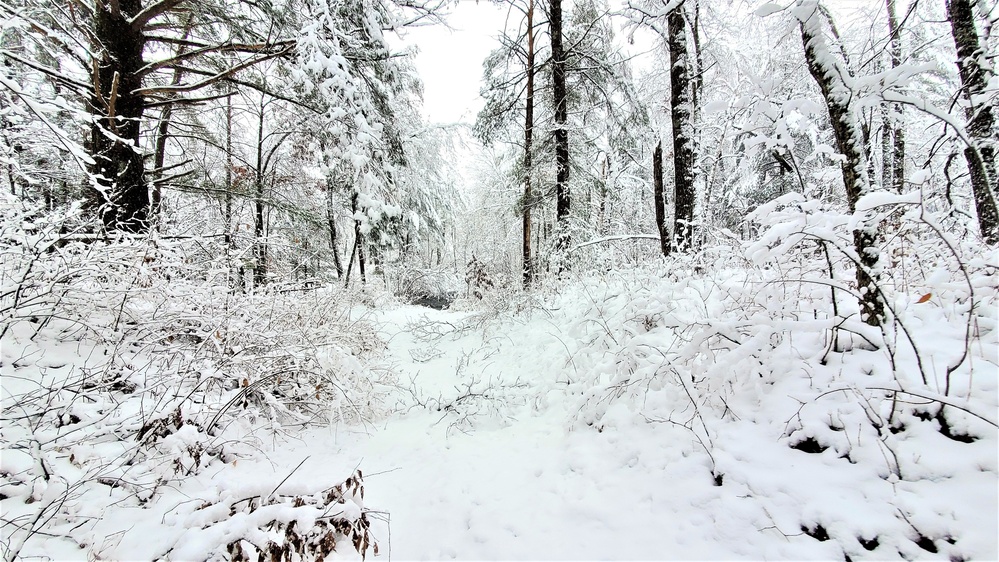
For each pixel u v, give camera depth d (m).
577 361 4.17
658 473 2.62
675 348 3.38
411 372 6.34
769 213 2.83
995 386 2.14
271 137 13.39
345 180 9.95
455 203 24.27
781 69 7.09
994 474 1.88
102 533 2.21
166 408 3.09
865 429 2.27
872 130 6.96
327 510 2.17
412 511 2.87
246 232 6.02
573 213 10.06
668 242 7.07
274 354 3.99
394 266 15.13
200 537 1.88
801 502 2.10
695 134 8.53
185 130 8.70
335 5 7.11
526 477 3.04
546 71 10.13
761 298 3.25
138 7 5.77
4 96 3.46
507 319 7.46
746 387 2.91
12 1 5.09
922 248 3.14
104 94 5.25
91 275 3.63
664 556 2.11
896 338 2.54
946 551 1.71
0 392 2.96
